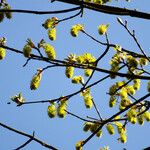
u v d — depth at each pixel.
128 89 5.98
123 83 5.96
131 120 5.88
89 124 5.79
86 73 5.86
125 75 5.21
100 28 5.61
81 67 5.16
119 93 5.95
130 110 5.89
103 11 5.04
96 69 5.17
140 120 6.00
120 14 5.04
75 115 5.78
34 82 5.40
